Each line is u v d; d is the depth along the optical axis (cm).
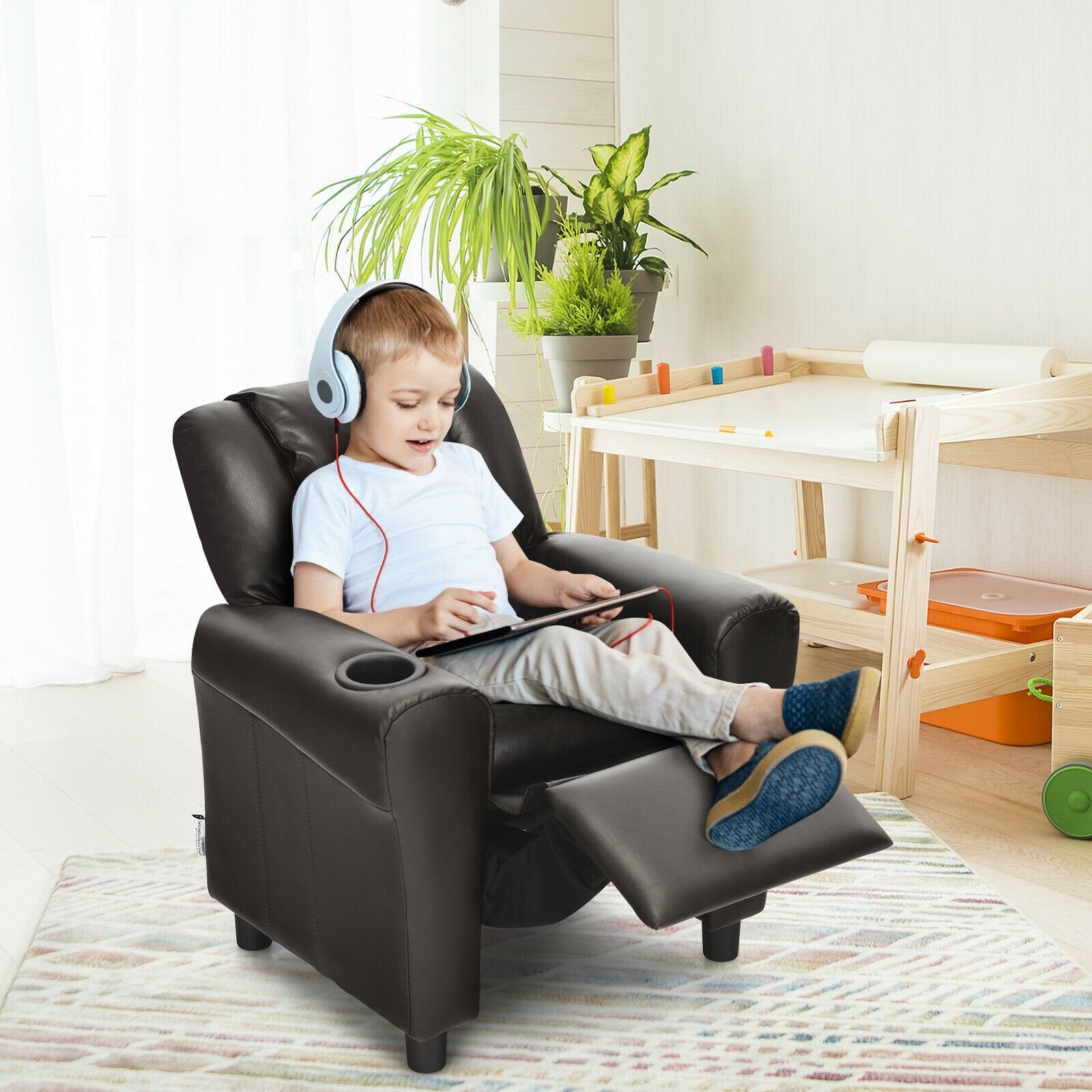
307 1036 145
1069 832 195
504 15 337
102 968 160
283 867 146
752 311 325
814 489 302
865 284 292
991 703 239
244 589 160
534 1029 146
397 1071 138
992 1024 144
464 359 176
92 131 293
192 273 299
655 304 324
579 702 146
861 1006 149
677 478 355
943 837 197
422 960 128
